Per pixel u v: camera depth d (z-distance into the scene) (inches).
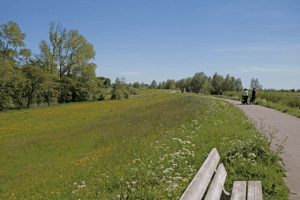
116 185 245.3
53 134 1014.4
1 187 474.6
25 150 787.4
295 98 914.7
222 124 466.9
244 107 824.3
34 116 1509.6
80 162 511.8
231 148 261.3
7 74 1840.6
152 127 687.1
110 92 2950.3
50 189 350.6
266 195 175.2
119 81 3034.0
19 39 2164.1
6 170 601.6
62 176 418.9
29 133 1070.4
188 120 623.2
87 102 2410.2
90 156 555.2
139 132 674.2
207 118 565.3
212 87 3841.0
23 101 1927.9
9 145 859.4
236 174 210.8
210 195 119.7
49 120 1373.0
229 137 343.0
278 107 789.9
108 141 716.7
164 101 1470.2
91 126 1079.6
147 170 251.3
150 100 1918.1
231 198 139.2
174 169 234.5
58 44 2379.4
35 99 2011.6
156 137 496.1
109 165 374.6
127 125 920.3
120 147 509.4
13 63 2121.1
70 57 2495.1
